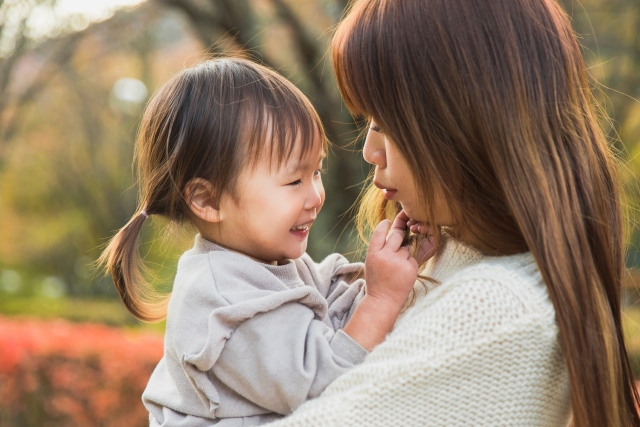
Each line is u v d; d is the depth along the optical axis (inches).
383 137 52.2
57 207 587.8
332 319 58.4
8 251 631.8
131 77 434.0
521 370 43.3
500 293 44.3
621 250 51.0
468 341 43.4
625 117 245.6
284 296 51.4
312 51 200.4
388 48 47.4
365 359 47.5
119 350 184.5
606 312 45.5
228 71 59.0
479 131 45.7
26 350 176.7
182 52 350.9
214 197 57.1
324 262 65.7
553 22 48.4
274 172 56.0
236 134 55.9
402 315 53.2
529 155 45.2
